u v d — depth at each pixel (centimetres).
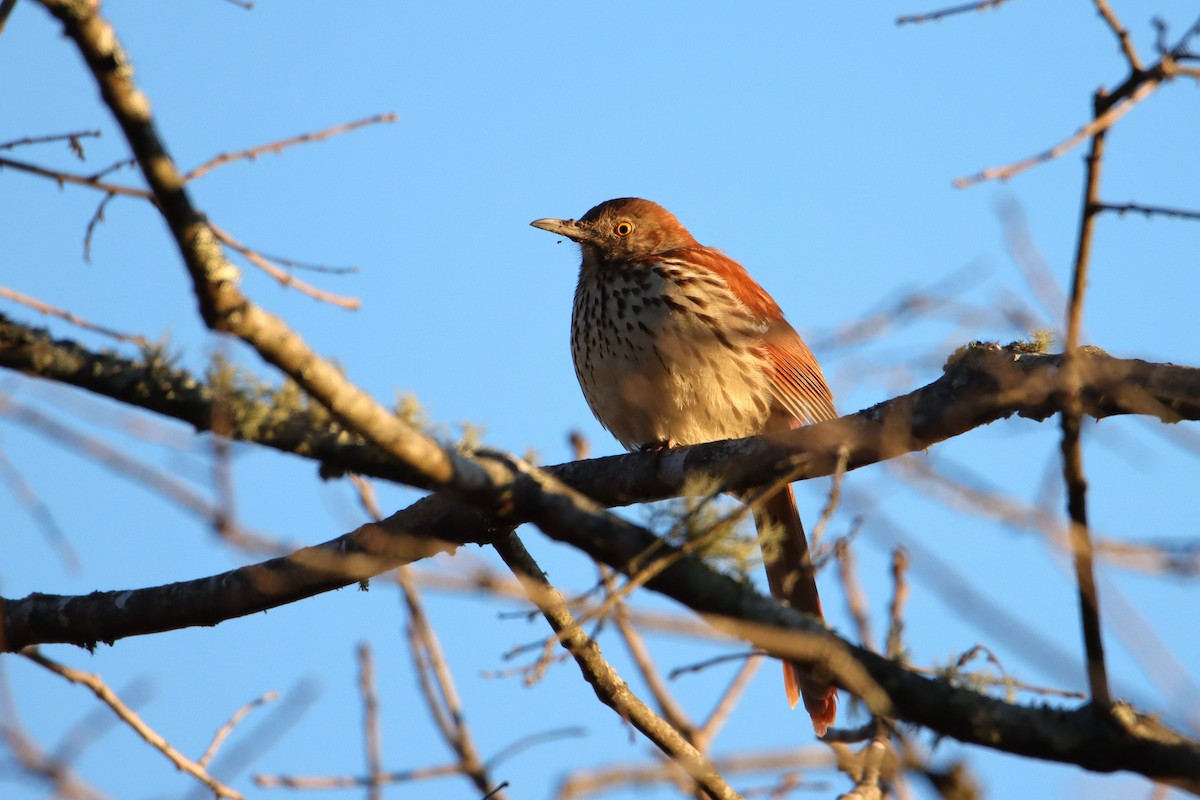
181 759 834
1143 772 625
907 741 645
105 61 534
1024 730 631
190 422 655
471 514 860
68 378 645
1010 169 594
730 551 664
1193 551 565
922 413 851
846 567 902
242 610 860
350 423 623
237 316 575
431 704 929
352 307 689
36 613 898
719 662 668
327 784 872
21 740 746
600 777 608
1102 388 796
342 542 889
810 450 881
